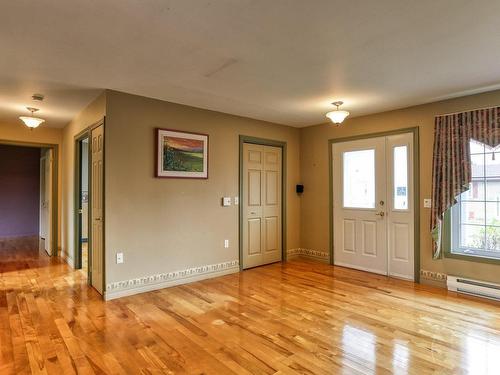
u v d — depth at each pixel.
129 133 3.76
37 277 4.50
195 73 3.12
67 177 5.51
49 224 5.97
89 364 2.29
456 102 3.92
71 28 2.24
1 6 1.95
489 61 2.84
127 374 2.17
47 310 3.28
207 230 4.48
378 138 4.70
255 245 5.15
